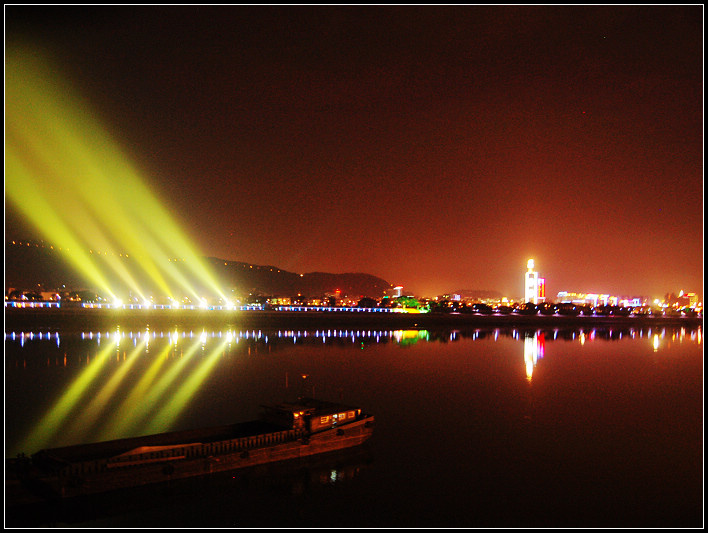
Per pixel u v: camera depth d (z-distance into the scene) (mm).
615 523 28734
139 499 29062
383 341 132500
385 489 32719
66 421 47500
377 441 42219
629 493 32625
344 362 88688
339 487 32938
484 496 32031
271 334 149250
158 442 33250
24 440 41688
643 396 63000
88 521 27844
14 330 148000
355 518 29078
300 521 28547
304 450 34844
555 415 52312
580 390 66438
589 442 42812
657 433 45844
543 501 31438
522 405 56938
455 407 55406
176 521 28422
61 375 70000
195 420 48438
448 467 36562
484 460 38156
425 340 138750
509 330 194375
